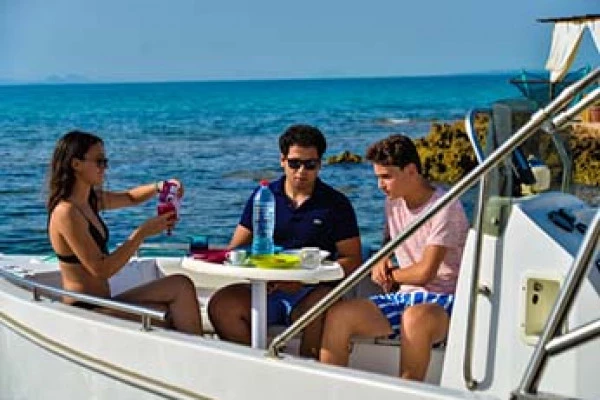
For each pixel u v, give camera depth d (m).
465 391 2.84
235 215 17.52
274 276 3.55
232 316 3.95
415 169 4.04
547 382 2.95
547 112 2.74
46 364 3.92
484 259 3.12
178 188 4.19
